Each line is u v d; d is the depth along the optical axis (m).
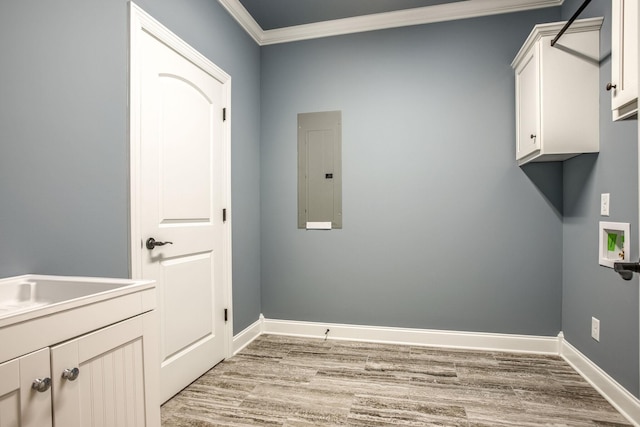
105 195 1.49
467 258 2.65
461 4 2.58
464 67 2.65
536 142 2.10
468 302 2.65
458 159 2.66
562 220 2.48
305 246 2.96
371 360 2.42
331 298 2.91
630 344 1.69
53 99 1.28
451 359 2.42
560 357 2.44
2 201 1.12
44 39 1.25
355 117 2.85
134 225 1.63
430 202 2.71
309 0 2.54
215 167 2.34
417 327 2.73
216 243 2.35
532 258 2.54
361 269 2.84
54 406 0.82
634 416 1.64
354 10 2.67
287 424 1.67
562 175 2.48
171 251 1.91
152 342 1.14
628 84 1.25
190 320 2.07
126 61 1.60
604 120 1.92
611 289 1.85
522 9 2.53
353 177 2.86
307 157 2.96
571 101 2.02
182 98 2.00
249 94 2.86
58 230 1.29
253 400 1.89
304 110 2.96
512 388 2.00
